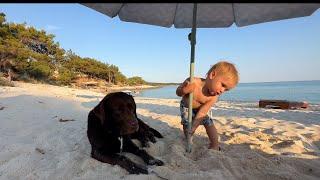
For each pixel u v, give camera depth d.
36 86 5.36
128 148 1.07
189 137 1.08
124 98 1.00
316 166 0.99
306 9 1.03
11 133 1.35
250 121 1.77
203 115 1.09
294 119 2.08
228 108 2.94
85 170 0.93
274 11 1.09
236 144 1.22
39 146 1.15
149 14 1.19
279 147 1.21
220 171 0.88
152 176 0.87
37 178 0.88
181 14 1.22
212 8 1.18
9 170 0.93
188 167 0.94
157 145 1.16
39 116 1.74
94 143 1.00
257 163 0.97
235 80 1.02
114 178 0.87
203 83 1.08
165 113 2.11
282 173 0.89
